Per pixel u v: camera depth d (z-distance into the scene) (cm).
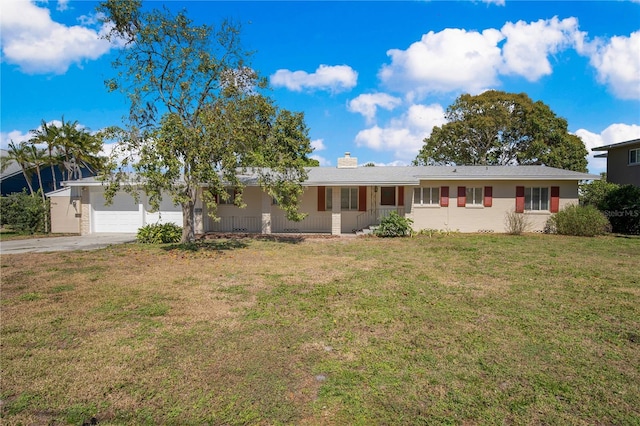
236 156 1284
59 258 1181
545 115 3159
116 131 1219
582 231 1759
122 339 511
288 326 560
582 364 436
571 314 614
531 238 1675
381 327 555
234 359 450
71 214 2114
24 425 328
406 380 399
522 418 334
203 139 1181
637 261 1097
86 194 1973
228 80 1425
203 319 591
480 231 1964
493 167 2183
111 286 809
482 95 3372
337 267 1020
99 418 338
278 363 439
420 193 2003
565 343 496
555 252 1273
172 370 422
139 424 329
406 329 546
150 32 1327
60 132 2984
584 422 329
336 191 1823
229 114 1312
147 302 684
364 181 1792
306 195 2031
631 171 2244
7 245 1540
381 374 412
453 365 434
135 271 972
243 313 621
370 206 2014
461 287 793
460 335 523
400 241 1599
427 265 1046
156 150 1123
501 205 1952
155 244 1529
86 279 879
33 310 638
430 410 347
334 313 619
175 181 1214
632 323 573
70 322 579
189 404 356
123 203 1991
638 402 358
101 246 1498
